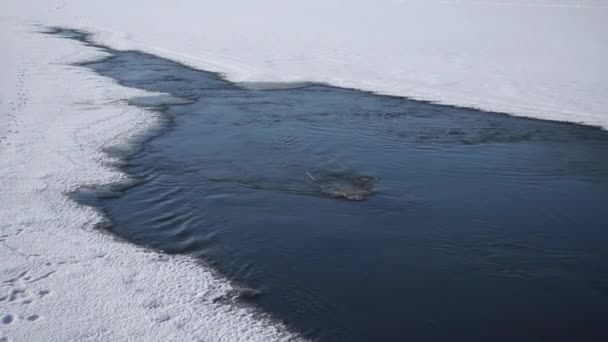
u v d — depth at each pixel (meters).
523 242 6.21
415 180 7.98
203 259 5.65
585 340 4.59
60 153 8.37
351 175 8.09
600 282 5.43
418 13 28.91
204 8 29.31
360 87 13.59
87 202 6.84
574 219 6.82
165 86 13.37
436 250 5.99
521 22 25.45
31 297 4.80
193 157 8.63
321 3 33.31
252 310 4.82
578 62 16.16
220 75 14.74
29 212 6.43
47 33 20.58
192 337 4.39
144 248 5.82
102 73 14.55
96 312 4.64
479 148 9.44
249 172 8.09
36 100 11.28
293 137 9.74
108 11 27.44
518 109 11.77
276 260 5.69
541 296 5.18
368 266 5.63
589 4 34.66
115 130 9.67
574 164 8.74
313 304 4.95
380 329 4.65
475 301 5.08
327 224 6.53
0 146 8.45
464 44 19.22
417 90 13.27
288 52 17.61
